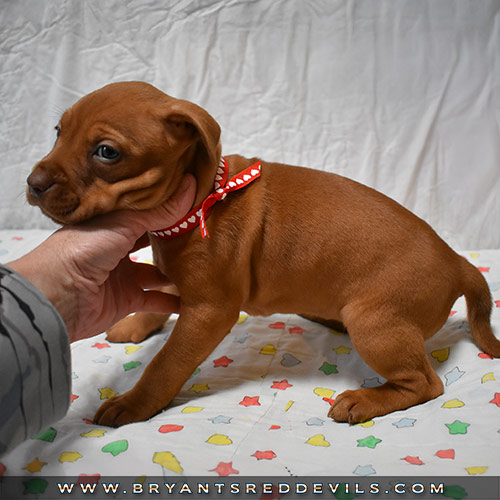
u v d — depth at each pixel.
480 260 0.70
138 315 0.57
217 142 0.42
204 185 0.46
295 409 0.47
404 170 0.78
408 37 0.75
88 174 0.41
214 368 0.53
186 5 0.76
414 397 0.47
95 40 0.78
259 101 0.79
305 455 0.39
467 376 0.49
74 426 0.43
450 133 0.77
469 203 0.78
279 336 0.58
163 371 0.46
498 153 0.76
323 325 0.60
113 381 0.51
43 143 0.81
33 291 0.34
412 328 0.48
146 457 0.38
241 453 0.39
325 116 0.79
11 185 0.82
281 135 0.80
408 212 0.52
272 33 0.77
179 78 0.78
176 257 0.47
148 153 0.41
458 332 0.55
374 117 0.78
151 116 0.41
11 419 0.32
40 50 0.79
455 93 0.76
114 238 0.42
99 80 0.79
